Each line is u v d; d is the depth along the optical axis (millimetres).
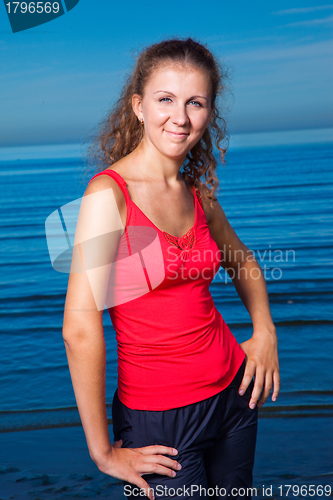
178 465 1394
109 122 1729
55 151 69375
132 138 1663
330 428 3615
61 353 5680
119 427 1501
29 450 3414
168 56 1363
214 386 1479
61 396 4426
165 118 1367
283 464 3127
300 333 6070
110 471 1317
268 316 1870
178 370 1409
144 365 1400
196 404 1434
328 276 9734
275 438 3477
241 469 1610
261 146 58375
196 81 1362
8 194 30391
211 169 1785
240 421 1595
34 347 5949
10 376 4930
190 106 1384
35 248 14750
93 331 1248
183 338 1406
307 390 4289
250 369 1656
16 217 21938
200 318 1446
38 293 9281
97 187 1285
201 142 1765
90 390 1275
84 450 3416
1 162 65250
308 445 3369
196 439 1438
